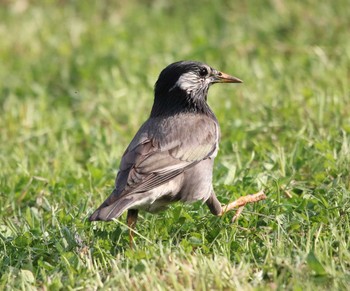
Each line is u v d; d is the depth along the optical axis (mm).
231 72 17766
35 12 23125
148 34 20734
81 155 14664
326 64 17438
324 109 14609
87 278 9242
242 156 13258
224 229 10273
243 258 9305
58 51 20453
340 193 10992
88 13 22781
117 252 10078
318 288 8586
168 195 10523
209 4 22344
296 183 11883
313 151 12695
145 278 8859
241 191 11438
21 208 12367
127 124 16156
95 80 18531
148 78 17859
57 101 17719
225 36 19812
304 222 10352
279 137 13836
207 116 11414
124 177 10133
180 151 10609
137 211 10641
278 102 15477
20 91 18297
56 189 12492
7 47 21062
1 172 13562
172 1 22797
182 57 19047
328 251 9414
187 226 10492
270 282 8914
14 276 9500
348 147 12648
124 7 22938
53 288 9141
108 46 20281
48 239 10500
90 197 11930
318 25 19766
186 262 9289
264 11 21109
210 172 10945
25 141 15562
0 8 23594
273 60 17984
